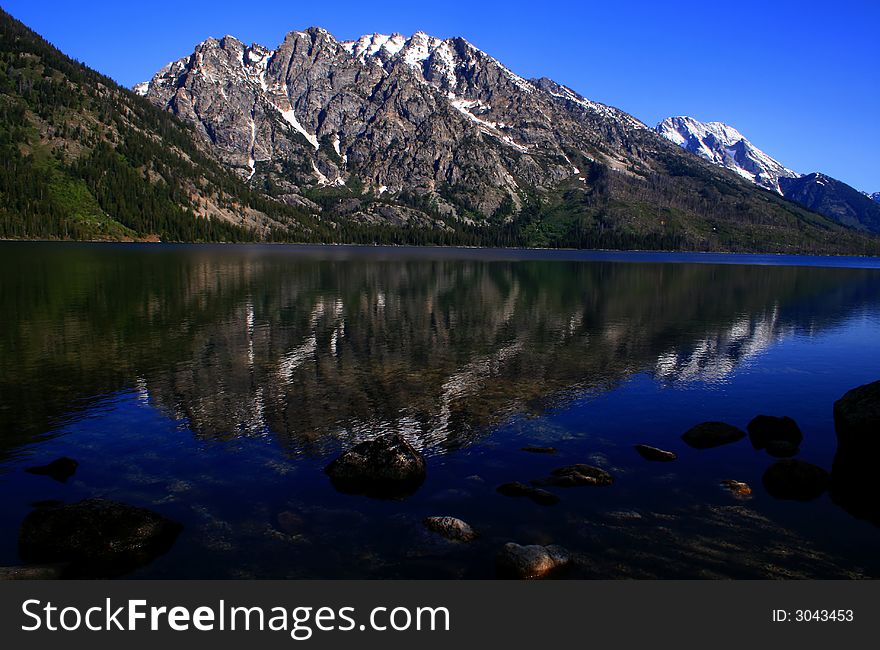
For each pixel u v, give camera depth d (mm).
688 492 14102
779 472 14750
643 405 22078
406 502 13500
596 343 35031
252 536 11930
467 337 36375
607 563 11047
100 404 21125
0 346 30734
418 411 20859
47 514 11578
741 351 33281
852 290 82938
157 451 16672
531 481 14594
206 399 21969
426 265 118188
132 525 11570
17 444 17078
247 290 60281
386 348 32375
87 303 47094
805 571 10867
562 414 20766
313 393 23047
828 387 25172
